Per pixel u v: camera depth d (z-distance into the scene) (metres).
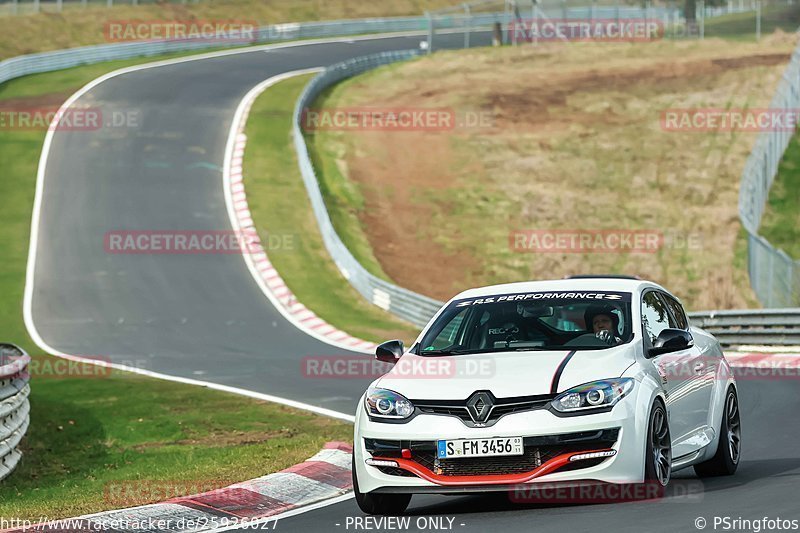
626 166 184.38
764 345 85.31
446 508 32.75
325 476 40.31
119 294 124.75
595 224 160.75
